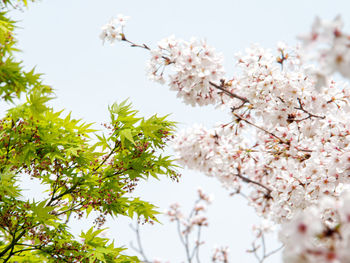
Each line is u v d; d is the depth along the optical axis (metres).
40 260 5.27
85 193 5.32
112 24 4.83
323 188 5.31
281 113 5.38
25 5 5.86
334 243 2.12
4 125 5.00
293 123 5.88
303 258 2.01
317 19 2.17
